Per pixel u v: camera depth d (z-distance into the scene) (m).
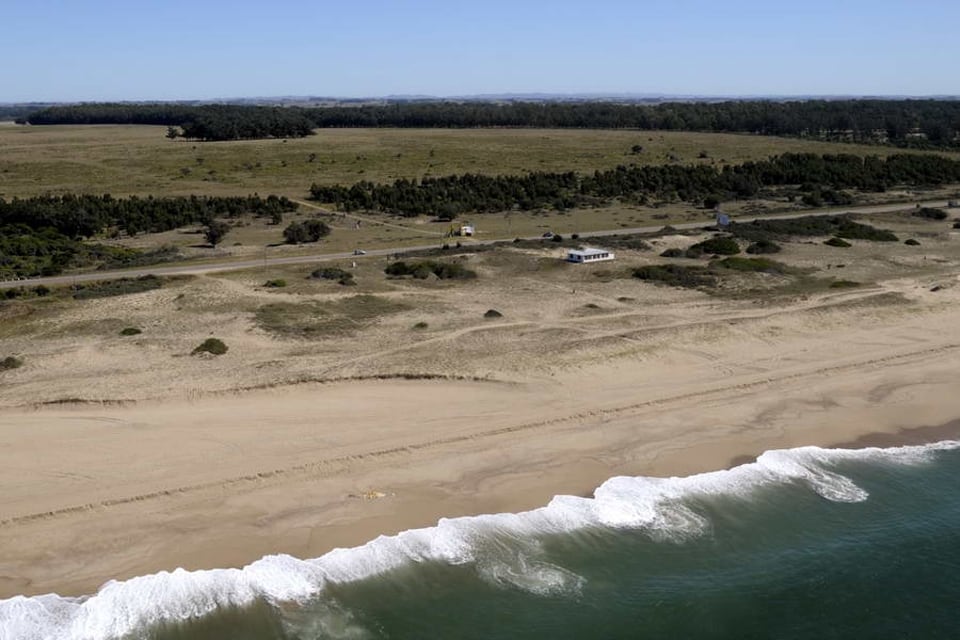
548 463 39.88
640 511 35.94
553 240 99.25
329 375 49.81
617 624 29.30
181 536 33.06
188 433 42.00
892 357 55.31
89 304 68.94
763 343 58.19
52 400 45.59
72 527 33.50
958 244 97.69
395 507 35.62
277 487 37.00
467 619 29.22
